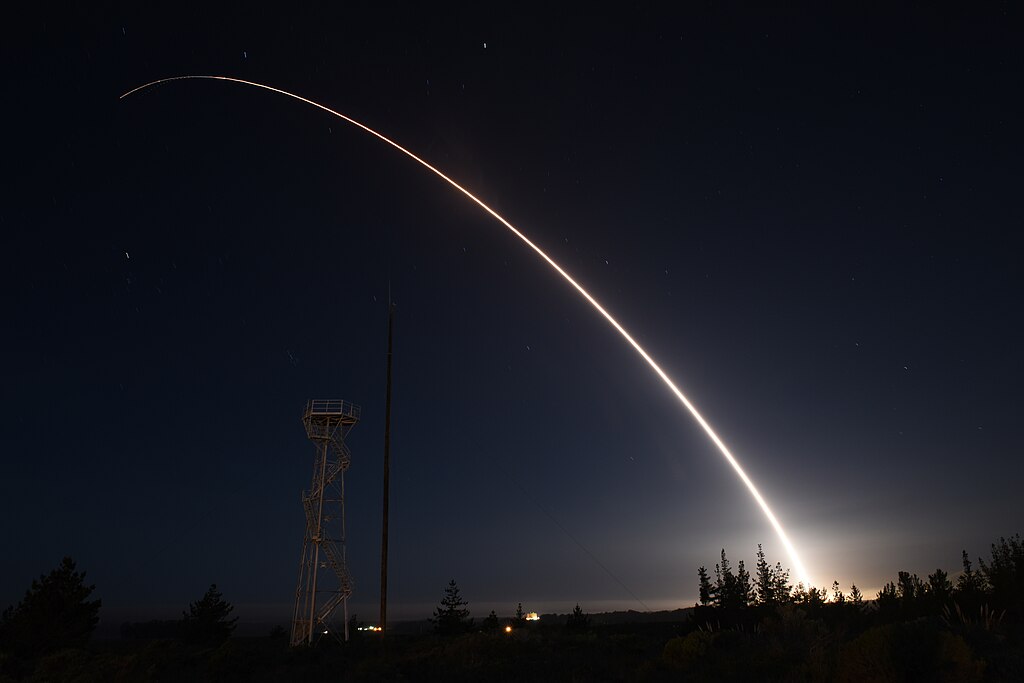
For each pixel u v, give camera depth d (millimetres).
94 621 43094
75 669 27125
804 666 15758
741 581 54719
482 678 19578
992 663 14906
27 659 37531
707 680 17219
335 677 22578
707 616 36875
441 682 19625
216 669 24766
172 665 26750
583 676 18844
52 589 42688
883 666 13477
